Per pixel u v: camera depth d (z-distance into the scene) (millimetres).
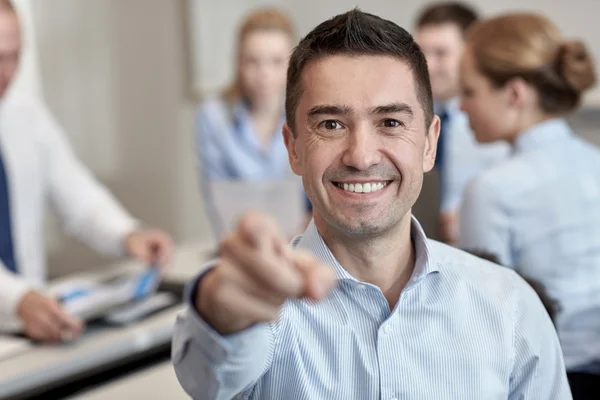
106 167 4008
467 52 1554
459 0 2984
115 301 1787
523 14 1532
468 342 878
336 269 857
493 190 1448
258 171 2895
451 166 2303
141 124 3875
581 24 2801
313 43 816
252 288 545
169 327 1682
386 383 840
